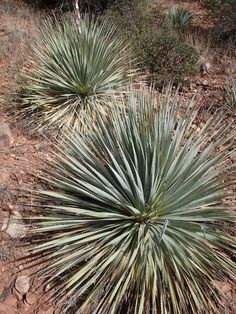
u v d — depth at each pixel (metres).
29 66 6.63
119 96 5.41
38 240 3.18
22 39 7.65
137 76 6.31
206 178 3.24
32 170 4.24
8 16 9.41
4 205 3.74
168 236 3.01
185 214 3.17
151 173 2.97
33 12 10.37
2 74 6.71
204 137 3.51
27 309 2.95
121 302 2.89
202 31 8.80
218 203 3.47
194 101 5.93
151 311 2.90
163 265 2.84
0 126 4.90
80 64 5.23
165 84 6.36
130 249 3.01
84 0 9.82
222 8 9.14
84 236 3.06
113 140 3.57
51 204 3.59
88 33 5.58
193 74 6.68
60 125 5.09
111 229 3.23
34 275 3.14
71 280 2.91
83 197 3.45
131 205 3.13
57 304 2.94
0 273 3.19
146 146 3.21
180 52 6.50
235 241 3.15
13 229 3.48
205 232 3.08
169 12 9.40
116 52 5.96
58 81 5.50
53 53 5.51
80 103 5.36
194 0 11.48
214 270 3.09
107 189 3.11
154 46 6.53
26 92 5.65
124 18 8.24
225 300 2.95
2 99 5.75
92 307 2.84
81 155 3.51
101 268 2.86
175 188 3.20
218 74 6.89
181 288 2.94
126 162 3.00
